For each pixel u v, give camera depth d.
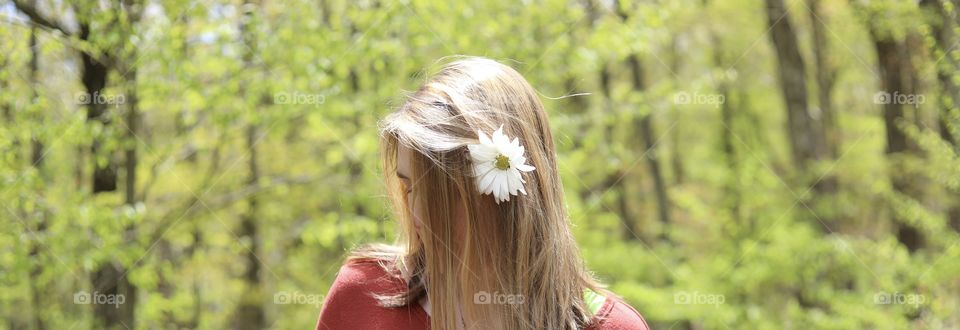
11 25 3.46
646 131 7.59
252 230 6.02
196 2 3.62
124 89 3.68
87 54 3.67
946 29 4.27
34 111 3.41
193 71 3.64
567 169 4.37
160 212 4.78
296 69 3.80
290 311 5.32
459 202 0.87
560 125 4.14
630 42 4.17
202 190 4.85
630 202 7.92
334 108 3.87
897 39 4.89
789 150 7.50
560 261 0.91
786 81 6.44
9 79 3.50
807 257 5.15
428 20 3.89
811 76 7.15
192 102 3.80
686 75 7.20
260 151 5.39
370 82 4.29
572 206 4.50
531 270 0.89
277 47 3.83
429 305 0.93
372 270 1.00
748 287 5.31
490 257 0.88
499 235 0.88
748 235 6.08
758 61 7.20
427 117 0.89
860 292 5.11
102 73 3.75
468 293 0.88
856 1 5.02
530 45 4.05
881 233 5.85
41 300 4.25
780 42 6.44
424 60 3.99
